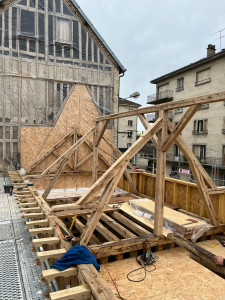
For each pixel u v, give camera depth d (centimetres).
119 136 3516
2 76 917
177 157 2564
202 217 501
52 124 998
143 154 3734
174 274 310
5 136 926
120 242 340
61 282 298
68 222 549
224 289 279
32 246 358
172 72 2481
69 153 647
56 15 1008
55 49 1007
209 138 2136
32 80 965
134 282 290
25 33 952
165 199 652
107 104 1115
